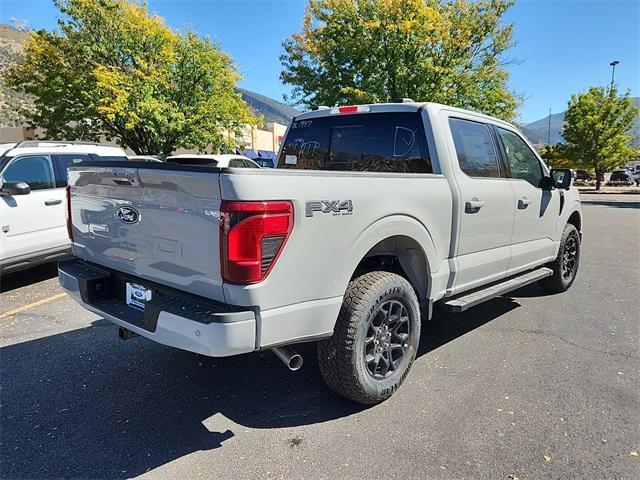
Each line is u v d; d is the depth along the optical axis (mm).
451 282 3766
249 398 3309
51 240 6367
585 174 45125
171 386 3488
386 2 15297
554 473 2471
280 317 2521
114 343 4320
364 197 2887
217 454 2664
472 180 3918
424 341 4340
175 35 19969
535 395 3295
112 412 3123
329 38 16625
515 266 4676
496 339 4379
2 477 2461
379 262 3529
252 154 34500
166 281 2771
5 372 3719
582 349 4129
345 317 2896
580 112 31641
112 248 3137
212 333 2354
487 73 17906
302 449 2705
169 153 21062
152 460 2613
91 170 3146
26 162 6203
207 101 20750
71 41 19438
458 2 17031
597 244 10055
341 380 2967
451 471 2490
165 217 2662
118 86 18203
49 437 2830
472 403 3191
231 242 2342
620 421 2957
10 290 6168
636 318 4980
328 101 17016
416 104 3887
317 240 2631
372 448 2703
